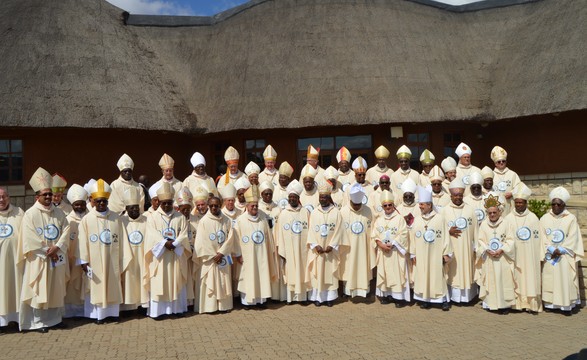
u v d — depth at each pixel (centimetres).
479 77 1412
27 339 654
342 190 970
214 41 1543
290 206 834
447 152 1378
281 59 1398
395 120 1232
